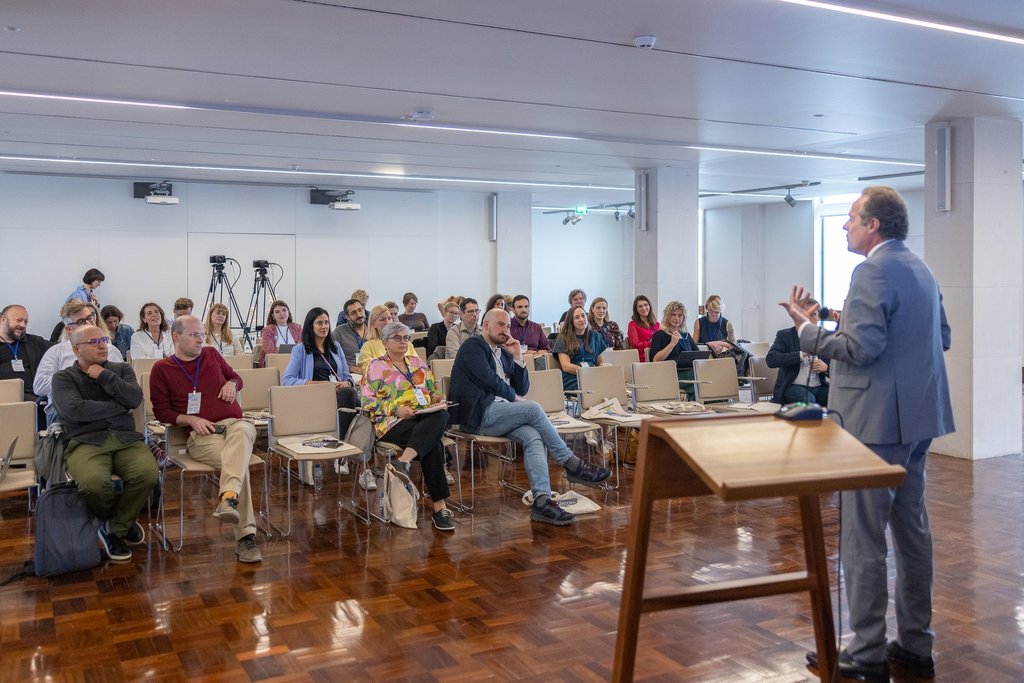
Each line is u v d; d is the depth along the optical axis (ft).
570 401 24.93
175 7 15.56
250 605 13.00
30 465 15.93
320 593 13.51
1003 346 25.18
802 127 27.89
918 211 48.14
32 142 30.55
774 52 18.69
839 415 10.15
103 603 13.10
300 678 10.52
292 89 22.22
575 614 12.59
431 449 17.03
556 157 34.60
